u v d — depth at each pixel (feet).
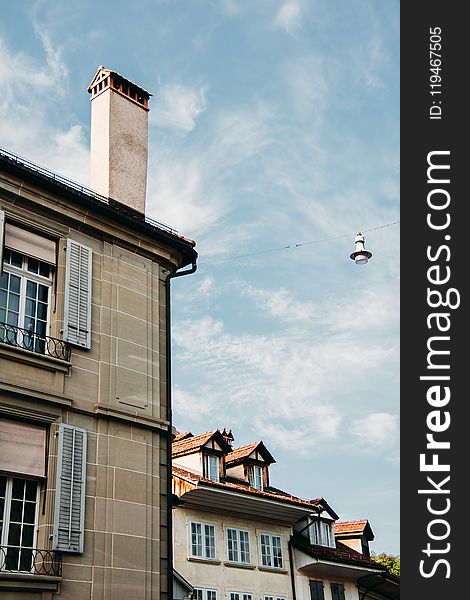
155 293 51.65
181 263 54.85
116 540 42.91
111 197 52.90
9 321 42.73
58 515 40.16
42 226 45.52
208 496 83.15
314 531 101.86
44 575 38.34
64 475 41.27
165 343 51.42
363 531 118.73
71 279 45.75
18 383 40.65
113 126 55.26
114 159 54.29
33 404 41.22
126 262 50.24
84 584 40.50
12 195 44.11
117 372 46.62
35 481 40.88
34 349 43.16
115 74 57.00
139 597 43.09
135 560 43.57
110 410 45.01
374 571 103.55
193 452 91.91
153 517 45.65
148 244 51.80
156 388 49.01
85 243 48.03
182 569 79.25
